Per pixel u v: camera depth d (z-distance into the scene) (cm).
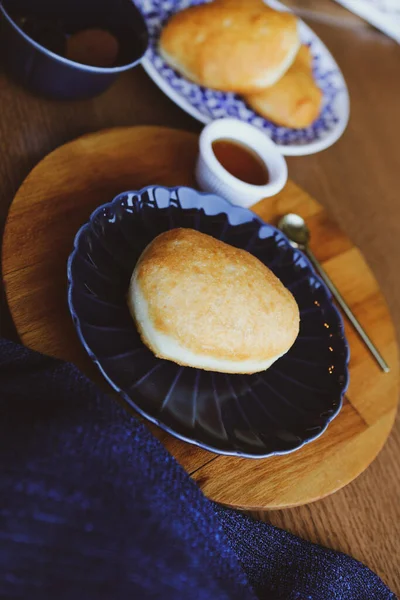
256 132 61
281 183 59
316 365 57
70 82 57
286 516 54
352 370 59
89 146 59
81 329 49
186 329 50
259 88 66
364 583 52
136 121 64
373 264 69
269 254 59
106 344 51
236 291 52
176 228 54
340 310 62
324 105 72
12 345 47
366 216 71
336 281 63
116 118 64
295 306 54
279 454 51
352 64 82
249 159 62
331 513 55
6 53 57
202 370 53
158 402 51
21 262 52
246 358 52
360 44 85
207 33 65
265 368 54
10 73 58
